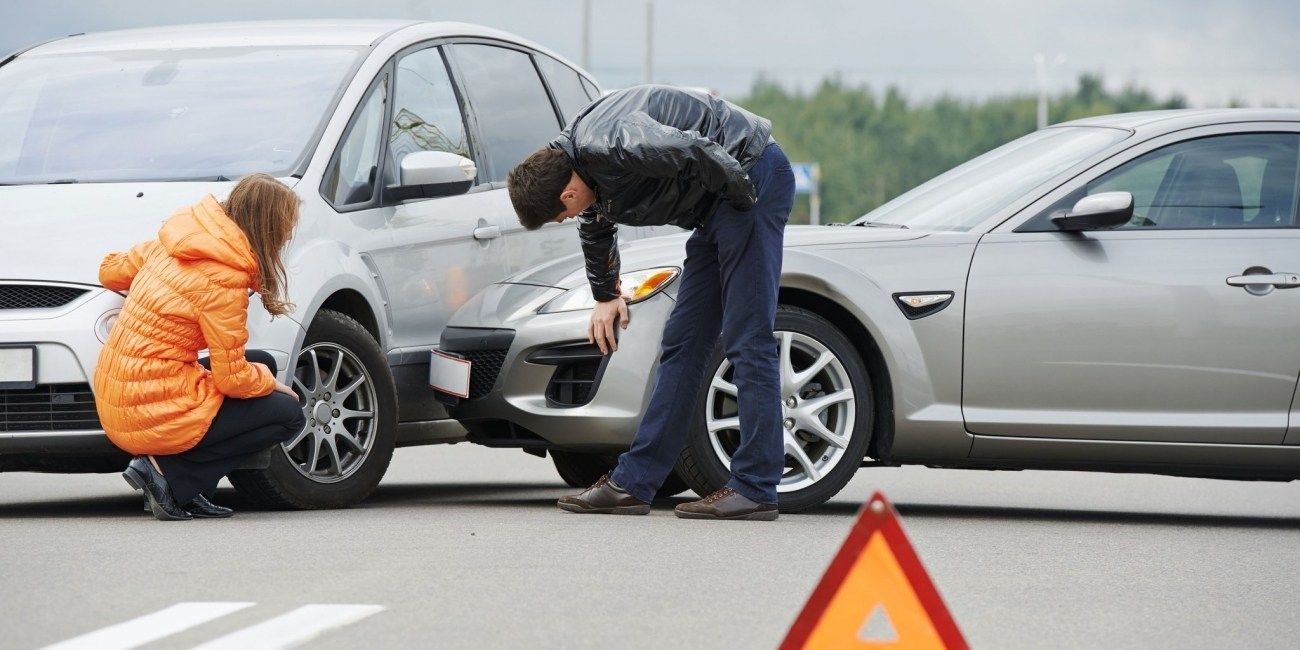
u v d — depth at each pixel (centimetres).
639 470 2139
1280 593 1647
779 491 2180
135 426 2008
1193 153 2330
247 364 2042
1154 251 2258
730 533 1945
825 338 2195
